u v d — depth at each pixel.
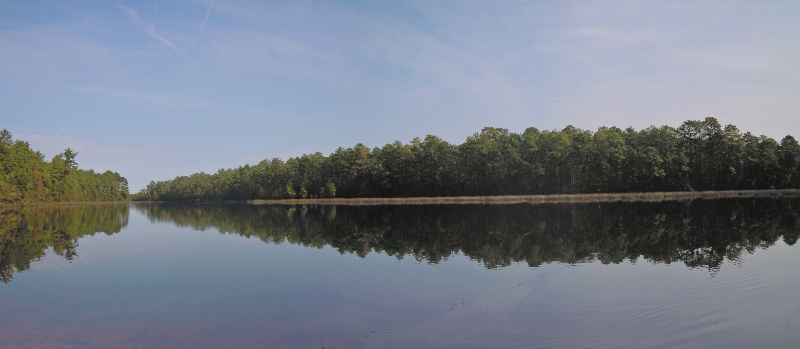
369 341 13.89
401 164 117.62
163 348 13.91
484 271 23.23
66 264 28.77
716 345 12.39
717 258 24.67
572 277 21.09
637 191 100.25
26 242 41.06
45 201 135.38
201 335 14.97
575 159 100.94
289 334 14.82
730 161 95.06
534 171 101.44
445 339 13.66
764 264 22.70
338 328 15.24
